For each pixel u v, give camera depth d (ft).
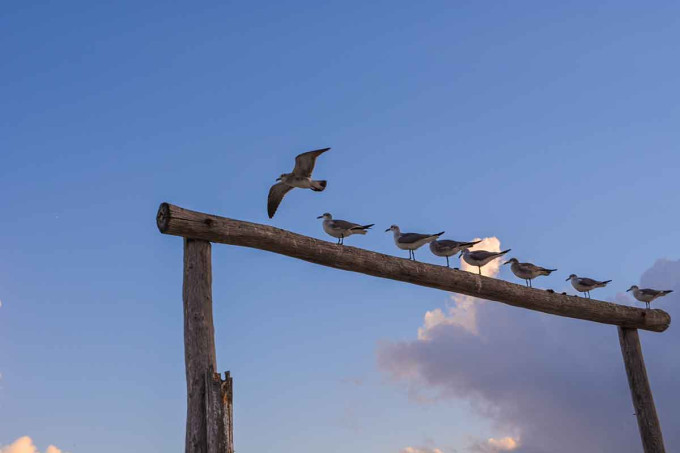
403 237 52.39
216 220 36.29
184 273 36.17
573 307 51.29
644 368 54.60
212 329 35.40
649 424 53.26
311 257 39.96
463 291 46.26
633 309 54.90
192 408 33.58
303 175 47.39
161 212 35.40
